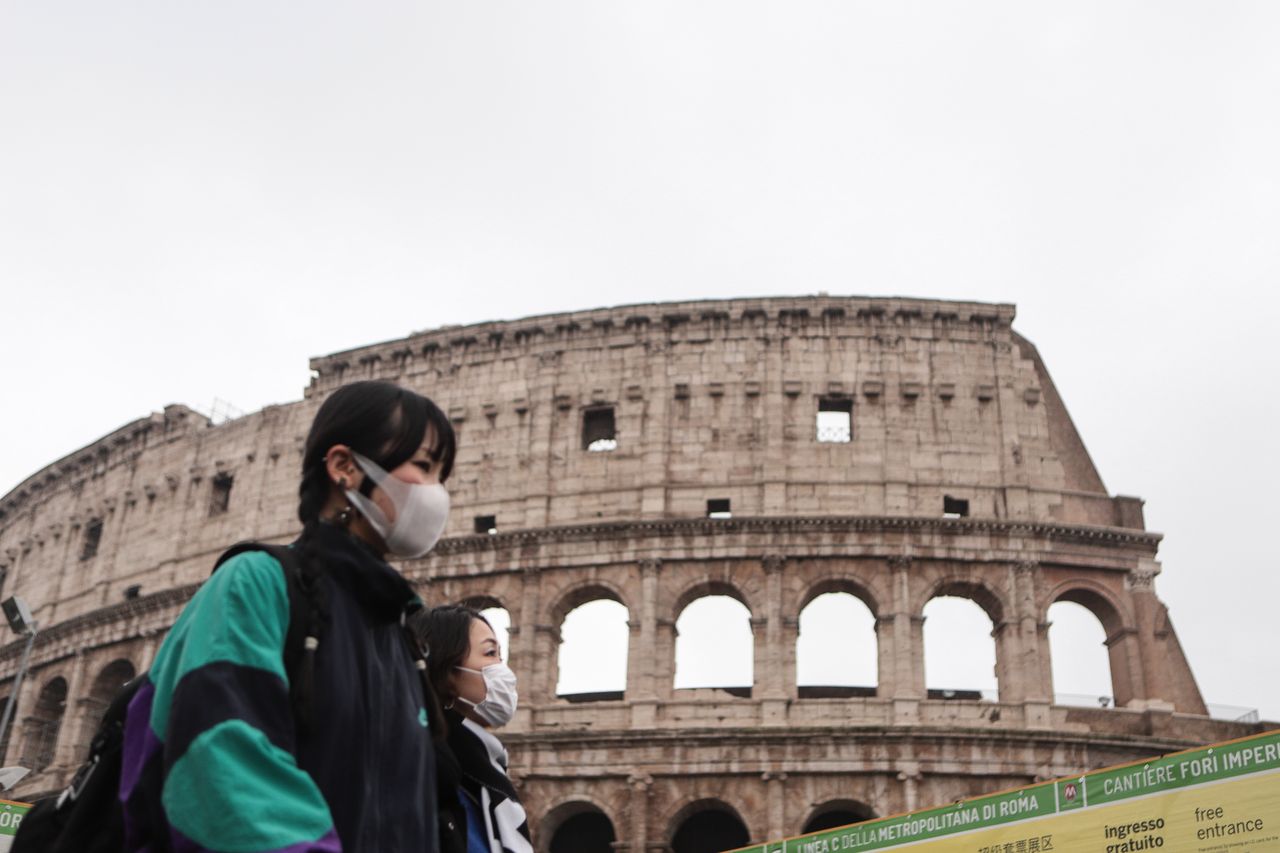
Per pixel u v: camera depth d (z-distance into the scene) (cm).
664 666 6544
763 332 7306
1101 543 6706
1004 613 6531
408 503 661
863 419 7056
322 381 8131
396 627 648
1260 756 2769
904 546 6631
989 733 6075
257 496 8019
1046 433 7025
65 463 9412
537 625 6750
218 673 520
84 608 8562
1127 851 2950
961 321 7269
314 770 552
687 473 7025
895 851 3534
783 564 6669
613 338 7475
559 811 6312
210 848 480
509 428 7406
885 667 6412
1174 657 6612
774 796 6072
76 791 565
